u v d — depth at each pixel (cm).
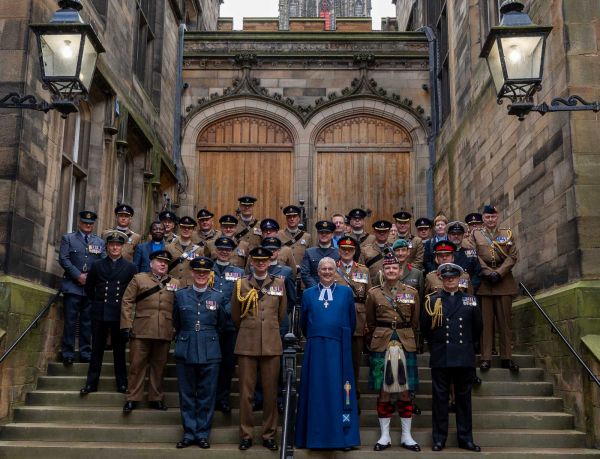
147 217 1307
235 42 1650
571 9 821
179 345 694
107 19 1090
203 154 1603
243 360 682
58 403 780
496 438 715
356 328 757
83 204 1045
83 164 1052
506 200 1052
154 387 760
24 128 784
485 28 1249
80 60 610
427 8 1728
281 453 561
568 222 794
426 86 1614
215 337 704
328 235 842
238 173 1593
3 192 761
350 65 1628
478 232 898
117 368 798
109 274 796
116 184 1111
